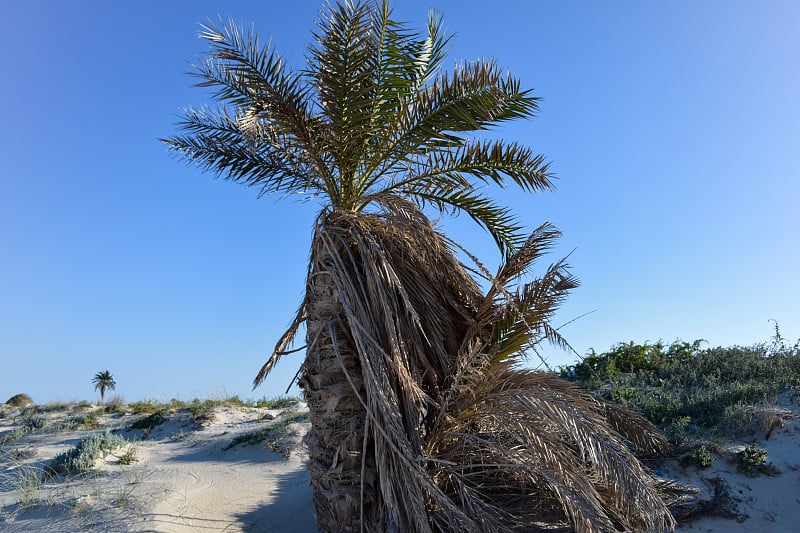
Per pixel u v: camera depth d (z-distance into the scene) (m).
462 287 6.86
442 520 6.04
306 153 7.09
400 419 5.77
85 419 15.98
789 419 8.81
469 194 7.75
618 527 6.56
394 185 7.51
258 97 6.66
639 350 13.08
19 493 8.77
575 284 6.82
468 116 6.59
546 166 7.56
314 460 6.61
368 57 6.28
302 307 7.29
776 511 7.43
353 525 6.34
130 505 7.95
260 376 7.54
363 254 6.33
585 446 5.90
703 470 8.16
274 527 7.65
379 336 6.22
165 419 14.59
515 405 6.11
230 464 10.73
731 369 11.67
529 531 6.47
